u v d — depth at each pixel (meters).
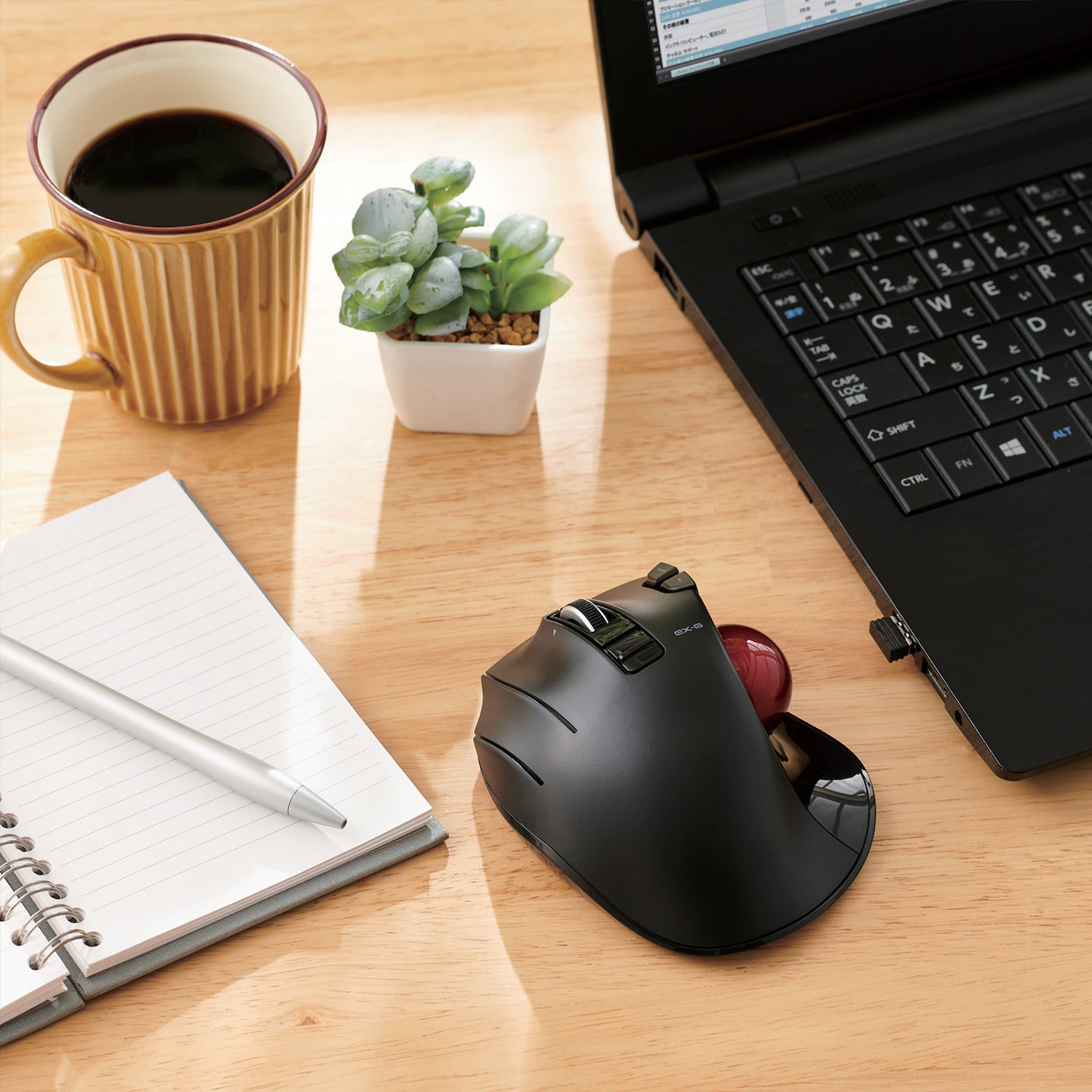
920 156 0.69
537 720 0.47
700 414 0.65
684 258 0.65
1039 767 0.50
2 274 0.52
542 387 0.66
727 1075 0.44
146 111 0.60
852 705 0.55
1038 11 0.69
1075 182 0.67
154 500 0.59
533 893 0.48
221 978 0.46
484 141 0.77
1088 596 0.54
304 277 0.60
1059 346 0.61
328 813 0.48
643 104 0.65
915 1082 0.45
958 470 0.58
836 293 0.63
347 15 0.83
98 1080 0.43
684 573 0.52
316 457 0.63
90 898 0.46
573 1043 0.45
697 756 0.45
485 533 0.60
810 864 0.47
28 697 0.52
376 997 0.46
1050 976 0.47
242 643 0.54
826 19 0.66
